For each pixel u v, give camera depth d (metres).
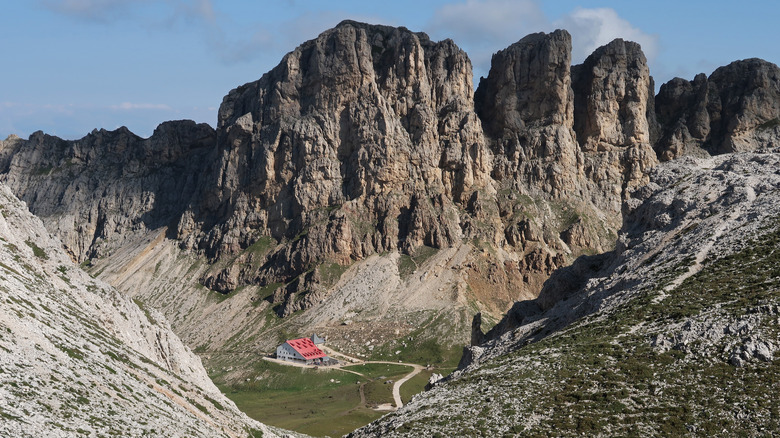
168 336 172.25
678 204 162.00
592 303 147.12
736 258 131.62
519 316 178.12
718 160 183.38
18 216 157.00
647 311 125.38
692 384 102.31
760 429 91.31
